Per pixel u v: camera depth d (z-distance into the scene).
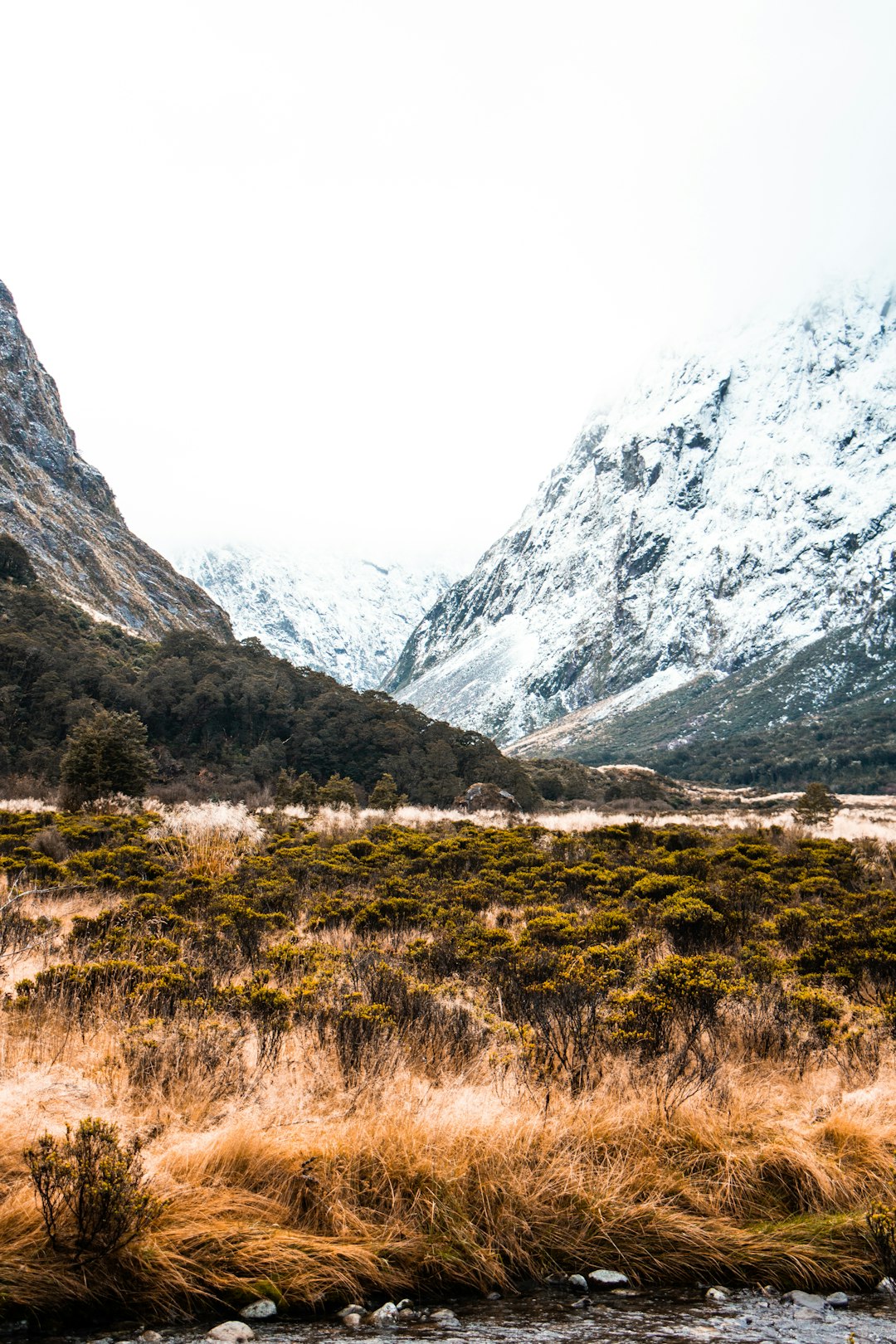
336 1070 6.39
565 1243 4.79
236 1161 5.02
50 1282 4.07
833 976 9.43
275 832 24.28
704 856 18.17
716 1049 7.09
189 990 7.96
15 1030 6.86
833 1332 3.96
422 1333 3.92
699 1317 4.15
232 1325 3.92
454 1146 5.23
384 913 12.66
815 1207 5.14
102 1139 4.52
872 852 20.92
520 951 9.73
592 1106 5.83
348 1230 4.64
